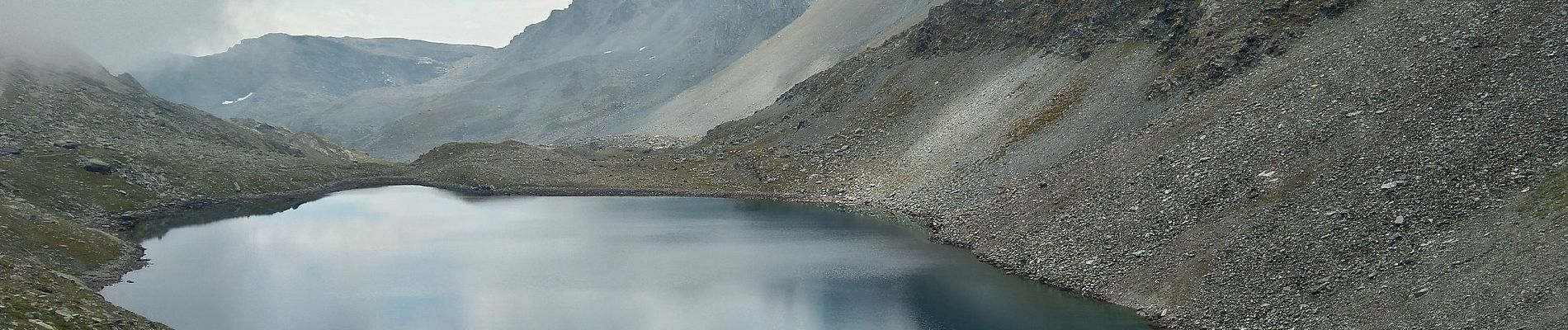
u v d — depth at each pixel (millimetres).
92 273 79688
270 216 124688
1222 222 66062
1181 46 103375
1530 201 53062
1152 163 80688
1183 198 71938
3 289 47969
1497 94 65250
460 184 157500
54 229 85312
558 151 178375
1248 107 81750
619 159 171000
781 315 65125
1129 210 75062
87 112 162375
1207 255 63219
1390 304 50750
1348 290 53562
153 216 123000
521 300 71250
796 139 159875
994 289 70688
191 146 164250
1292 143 71438
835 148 147375
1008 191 94625
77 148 138500
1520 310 45312
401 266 85875
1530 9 72812
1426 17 80500
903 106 148250
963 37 157500
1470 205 55781
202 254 92750
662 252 91375
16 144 133000
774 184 141625
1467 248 51688
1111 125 94438
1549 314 43906
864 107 156500
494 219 118438
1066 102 109000
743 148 165625
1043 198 87312
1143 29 115438
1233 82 89062
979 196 99062
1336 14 91188
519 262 87375
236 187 146000
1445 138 63062
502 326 63219
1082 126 98562
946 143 122500
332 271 83062
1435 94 68562
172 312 67000
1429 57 74062
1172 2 114938
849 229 102438
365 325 63719
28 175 120500
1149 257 67062
